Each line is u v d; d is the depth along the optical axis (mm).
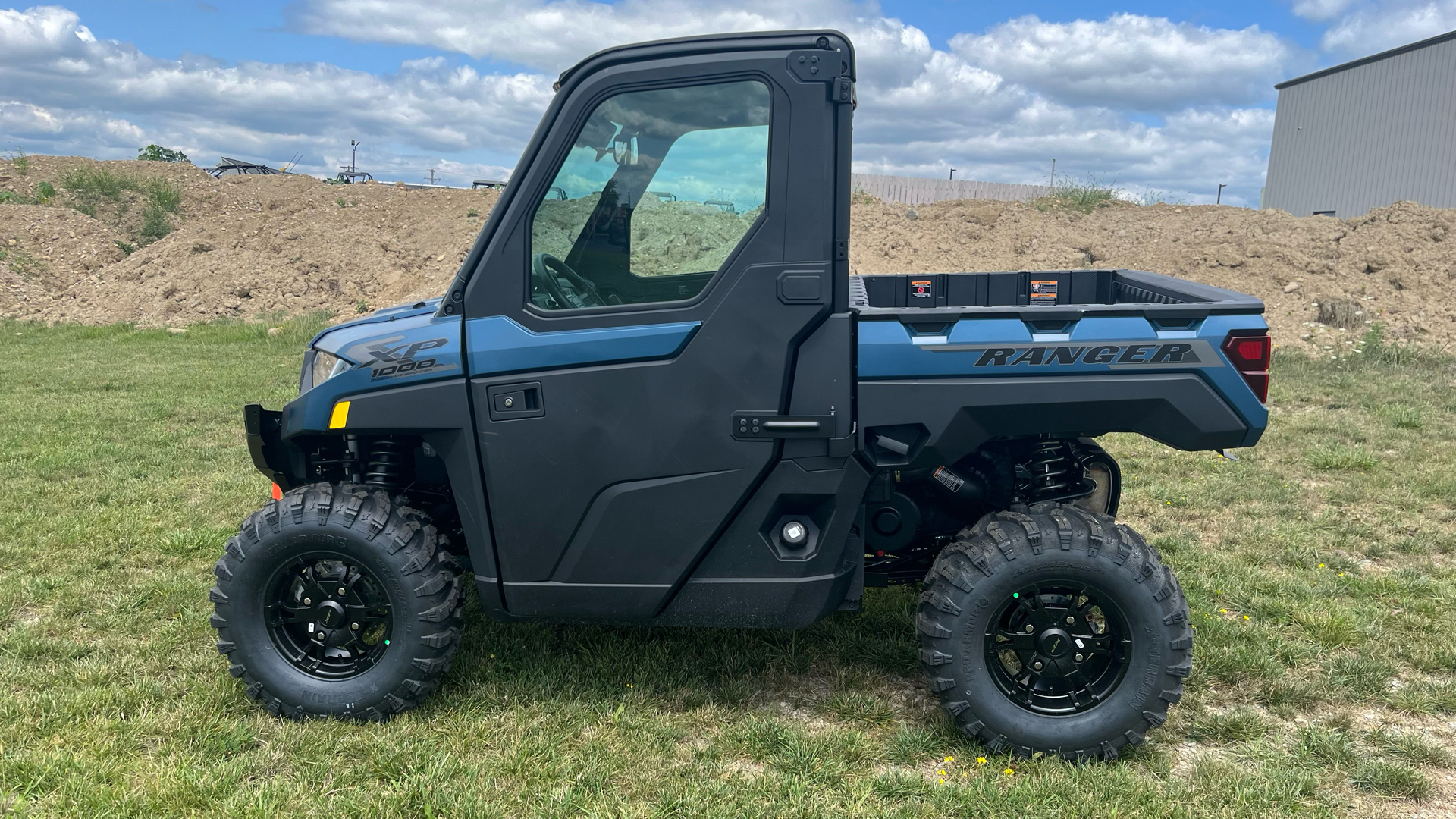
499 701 3395
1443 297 12883
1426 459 6711
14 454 6984
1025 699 3072
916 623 3117
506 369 3039
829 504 3072
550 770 2947
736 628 3545
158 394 9664
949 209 19516
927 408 2980
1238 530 5301
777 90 2875
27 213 20969
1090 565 2922
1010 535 2990
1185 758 3115
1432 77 19797
